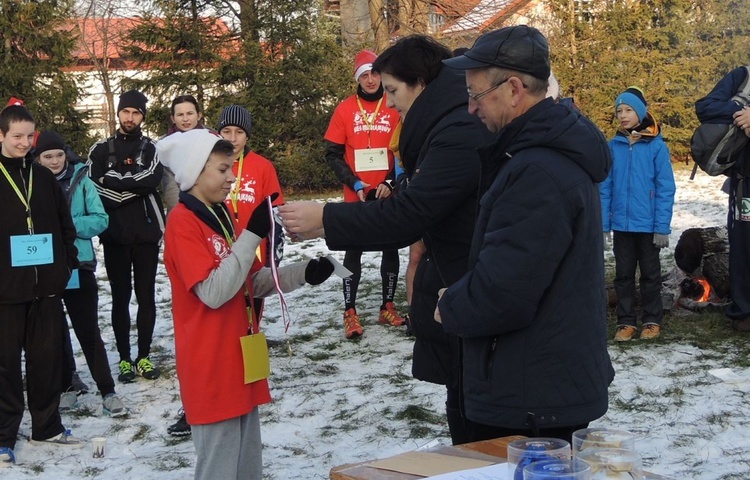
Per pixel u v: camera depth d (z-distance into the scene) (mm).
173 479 4637
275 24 20844
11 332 4953
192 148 3631
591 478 1996
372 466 2332
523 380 2660
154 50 20969
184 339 3662
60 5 21219
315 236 3256
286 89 20859
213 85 21047
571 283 2643
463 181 3119
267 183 5695
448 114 3219
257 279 3850
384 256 7875
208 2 21062
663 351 6586
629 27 22922
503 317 2586
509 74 2689
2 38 20500
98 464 4898
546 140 2637
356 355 6945
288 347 7035
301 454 4953
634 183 6785
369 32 21500
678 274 8039
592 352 2695
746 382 5781
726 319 7312
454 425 3486
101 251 12812
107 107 28125
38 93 20672
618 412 5344
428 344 3453
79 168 5797
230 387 3658
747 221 6848
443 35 20656
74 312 5730
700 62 22922
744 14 23047
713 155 6742
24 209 4969
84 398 6117
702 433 4945
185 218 3607
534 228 2557
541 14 23797
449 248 3293
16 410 4988
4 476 4715
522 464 2006
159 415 5723
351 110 7340
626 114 6734
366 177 7312
